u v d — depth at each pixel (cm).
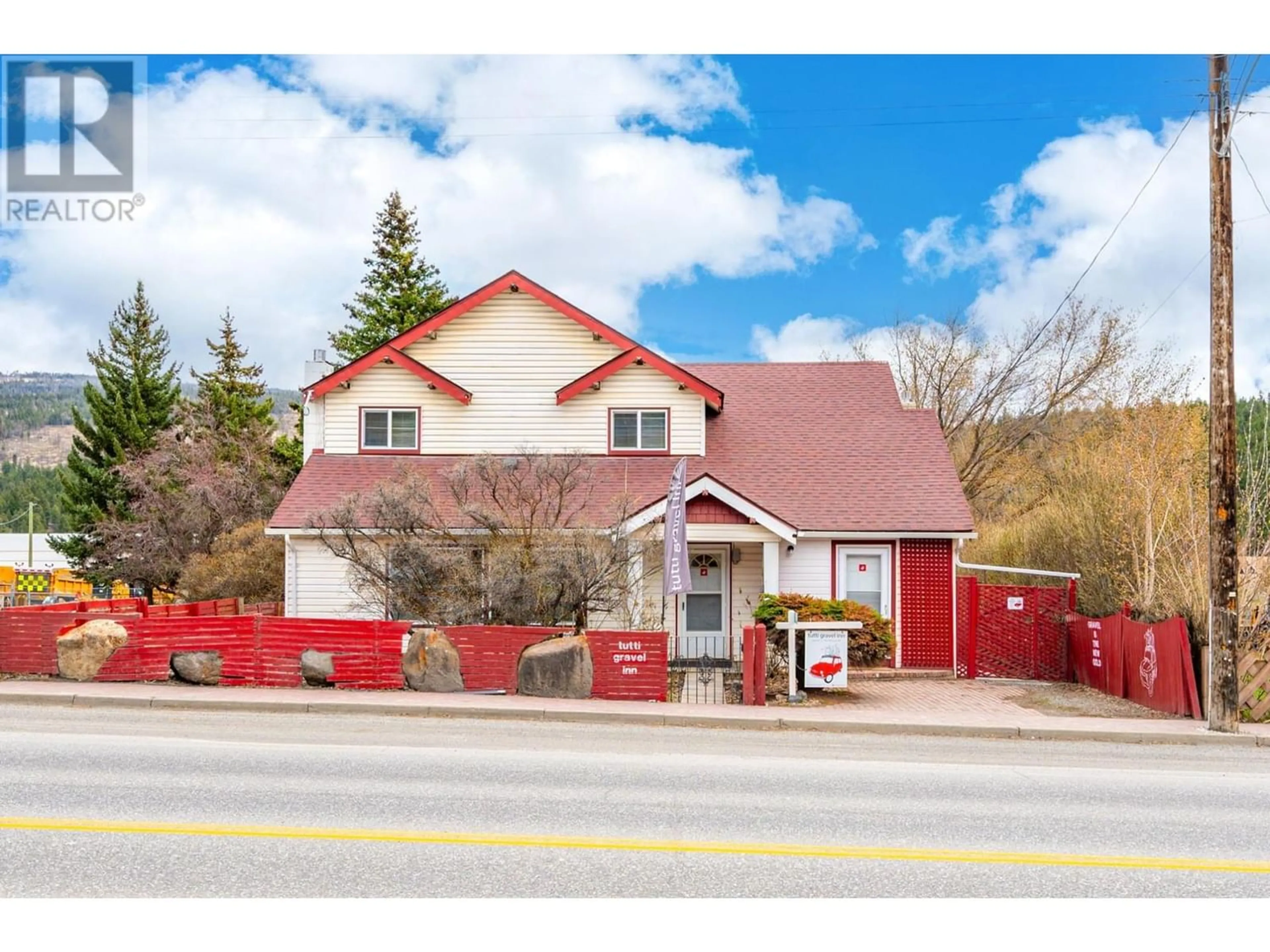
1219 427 1625
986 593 2309
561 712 1644
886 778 1198
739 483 2472
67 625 1850
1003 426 4588
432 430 2558
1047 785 1180
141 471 3850
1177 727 1638
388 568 2119
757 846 883
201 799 1001
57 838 862
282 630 1812
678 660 2272
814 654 1875
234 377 6450
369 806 987
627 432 2564
